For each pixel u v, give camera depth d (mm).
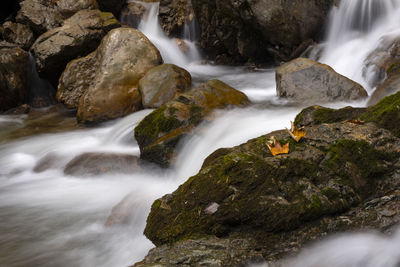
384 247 2850
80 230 4277
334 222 3016
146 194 4676
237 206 3055
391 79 5840
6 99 9750
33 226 4398
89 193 5250
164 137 5469
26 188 5609
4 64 9812
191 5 12969
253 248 2928
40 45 10070
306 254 2891
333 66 8742
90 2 11953
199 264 2779
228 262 2793
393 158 3365
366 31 9344
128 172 5641
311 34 9938
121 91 8250
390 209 3033
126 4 13977
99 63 8914
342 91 6660
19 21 11297
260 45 10898
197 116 5730
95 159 6066
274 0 9516
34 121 9133
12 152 7145
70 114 9430
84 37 10086
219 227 3031
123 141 6840
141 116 7422
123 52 8695
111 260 3699
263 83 9391
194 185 3371
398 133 3564
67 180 5781
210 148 5211
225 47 11852
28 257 3781
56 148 7047
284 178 3168
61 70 10281
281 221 2965
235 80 9922
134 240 3959
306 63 7137
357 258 2871
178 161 5332
